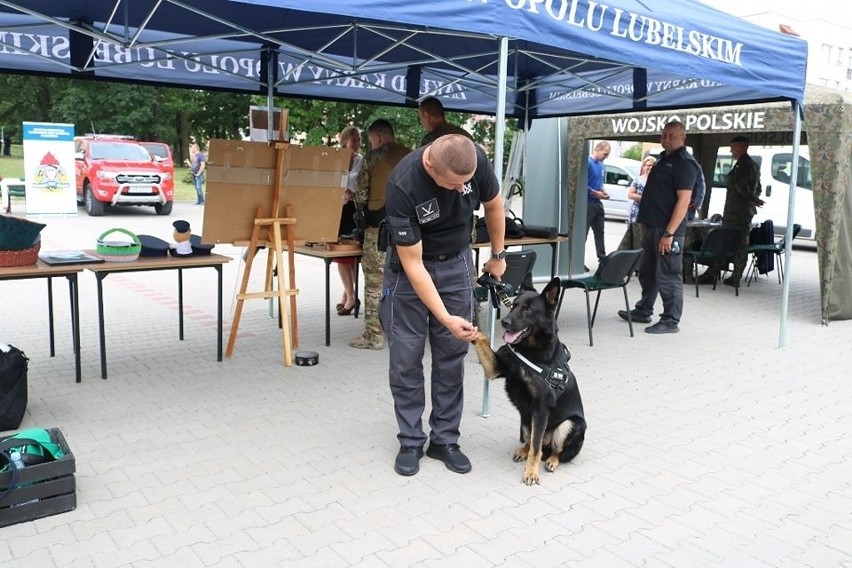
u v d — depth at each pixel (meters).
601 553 2.97
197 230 15.12
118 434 4.09
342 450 3.98
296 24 6.25
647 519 3.29
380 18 3.39
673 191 6.97
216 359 5.71
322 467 3.75
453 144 3.06
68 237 12.94
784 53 5.88
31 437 3.24
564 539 3.08
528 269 6.26
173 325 6.84
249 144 5.23
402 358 3.66
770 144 11.08
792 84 6.03
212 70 6.84
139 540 2.95
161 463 3.73
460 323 3.38
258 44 7.13
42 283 8.91
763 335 7.20
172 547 2.91
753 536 3.15
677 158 6.90
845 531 3.22
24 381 4.08
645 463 3.94
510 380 3.65
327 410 4.62
